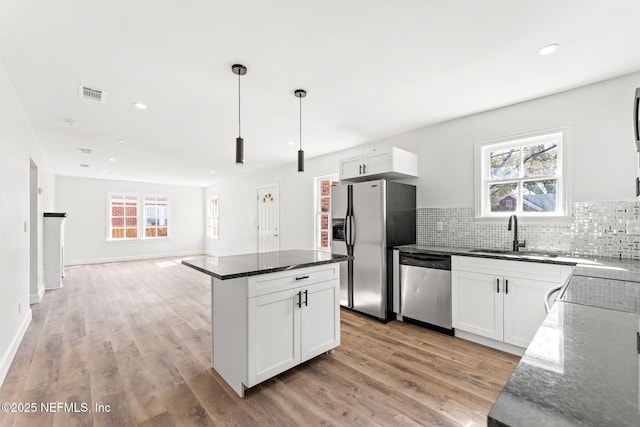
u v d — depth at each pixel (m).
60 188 7.31
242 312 1.99
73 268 6.82
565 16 1.73
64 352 2.60
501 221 3.15
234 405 1.89
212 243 9.20
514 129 3.05
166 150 4.84
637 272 1.78
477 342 2.80
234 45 2.00
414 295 3.23
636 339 0.77
